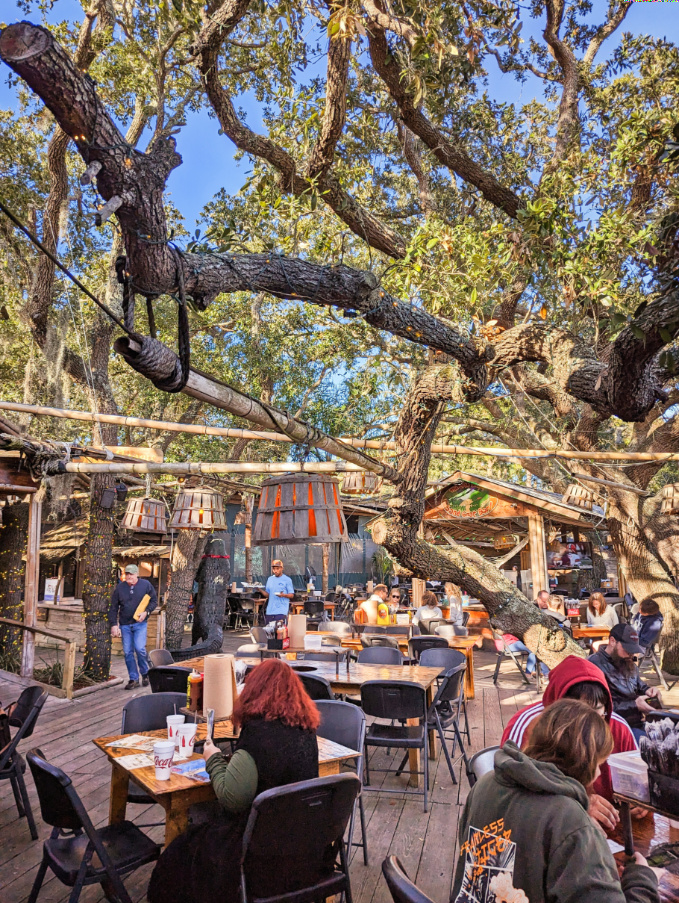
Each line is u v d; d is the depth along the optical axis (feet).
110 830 11.21
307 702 9.51
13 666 31.58
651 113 23.03
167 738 12.48
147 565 45.85
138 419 13.83
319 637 24.95
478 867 5.36
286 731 9.12
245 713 9.27
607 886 4.74
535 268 20.61
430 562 20.01
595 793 7.87
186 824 9.92
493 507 39.73
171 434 44.83
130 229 7.23
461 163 24.99
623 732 9.24
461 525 48.19
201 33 18.69
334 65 20.33
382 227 25.43
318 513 11.12
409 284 19.06
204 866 8.64
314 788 8.67
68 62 5.98
